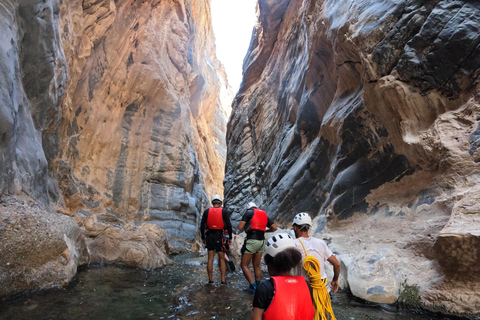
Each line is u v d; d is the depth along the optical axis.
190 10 19.36
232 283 4.99
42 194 5.91
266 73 17.11
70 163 9.36
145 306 3.58
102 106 10.94
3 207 4.11
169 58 15.66
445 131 4.86
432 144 4.91
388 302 3.89
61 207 7.57
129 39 12.04
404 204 5.29
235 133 18.72
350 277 4.43
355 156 6.75
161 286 4.57
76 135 9.64
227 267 6.34
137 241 6.41
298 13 12.73
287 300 1.88
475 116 4.64
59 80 6.72
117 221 9.67
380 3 5.93
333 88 8.41
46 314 3.13
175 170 13.05
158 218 11.88
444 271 3.62
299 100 10.97
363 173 6.38
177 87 16.00
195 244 12.40
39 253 4.04
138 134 12.42
